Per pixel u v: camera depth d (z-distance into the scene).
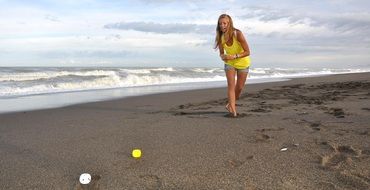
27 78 17.16
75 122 6.20
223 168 3.42
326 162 3.49
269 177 3.14
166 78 20.61
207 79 22.00
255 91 11.98
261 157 3.71
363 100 8.07
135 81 18.41
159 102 9.36
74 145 4.43
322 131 4.75
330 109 6.72
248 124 5.41
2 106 8.72
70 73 20.33
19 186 3.10
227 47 5.88
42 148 4.32
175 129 5.21
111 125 5.73
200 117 6.23
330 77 22.06
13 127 5.83
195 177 3.21
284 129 4.96
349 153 3.74
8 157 3.95
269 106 7.48
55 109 8.13
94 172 3.40
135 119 6.29
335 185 2.90
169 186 3.02
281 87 13.91
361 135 4.45
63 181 3.20
